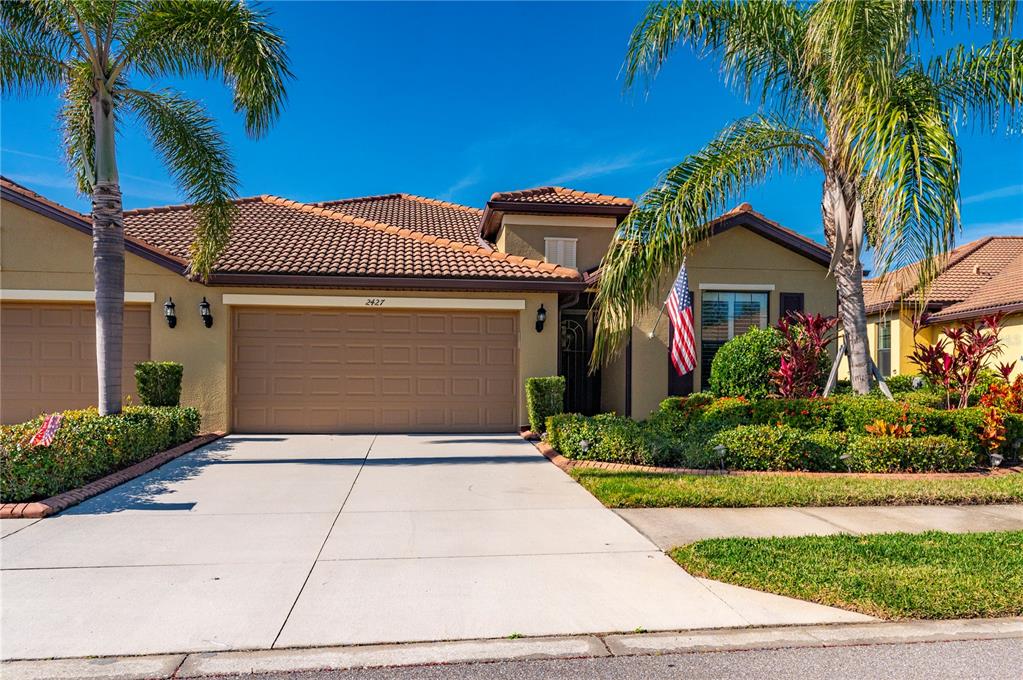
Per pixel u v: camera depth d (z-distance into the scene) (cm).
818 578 487
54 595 461
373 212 1930
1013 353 1585
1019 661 382
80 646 388
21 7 991
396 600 457
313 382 1294
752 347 1237
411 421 1313
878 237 912
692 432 978
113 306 980
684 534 612
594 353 1066
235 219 1212
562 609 445
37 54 1024
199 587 477
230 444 1138
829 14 903
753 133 1080
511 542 587
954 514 695
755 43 1100
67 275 1234
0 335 1243
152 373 1136
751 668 373
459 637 404
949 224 819
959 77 1039
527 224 1537
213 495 759
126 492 771
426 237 1495
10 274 1224
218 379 1244
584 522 652
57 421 738
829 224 1091
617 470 879
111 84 1008
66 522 643
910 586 471
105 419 911
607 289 1034
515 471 907
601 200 1544
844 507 722
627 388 1421
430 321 1323
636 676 364
